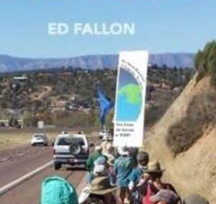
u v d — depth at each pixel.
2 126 189.00
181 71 116.81
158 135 43.88
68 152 42.28
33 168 45.28
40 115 198.88
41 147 87.88
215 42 42.66
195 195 7.02
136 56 18.31
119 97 18.55
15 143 106.19
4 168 45.62
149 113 64.06
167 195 7.59
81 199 10.27
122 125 18.66
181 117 38.59
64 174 38.94
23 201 25.33
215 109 32.19
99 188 10.10
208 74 42.31
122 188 18.33
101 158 14.51
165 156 34.94
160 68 136.12
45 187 5.75
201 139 31.17
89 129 149.00
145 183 11.87
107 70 156.88
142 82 18.27
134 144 18.50
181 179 27.95
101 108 29.33
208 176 25.41
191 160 29.17
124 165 18.45
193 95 41.88
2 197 26.77
